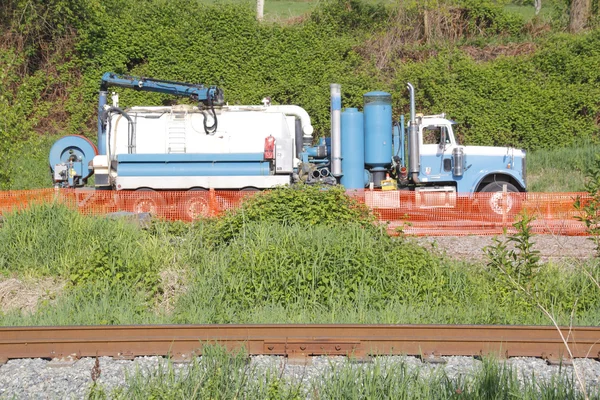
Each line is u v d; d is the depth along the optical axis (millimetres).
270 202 17203
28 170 31250
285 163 24312
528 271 13555
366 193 23500
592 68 38812
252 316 12250
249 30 38719
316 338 10172
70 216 16703
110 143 24453
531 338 10383
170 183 23969
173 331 10570
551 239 19875
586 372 9469
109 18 38969
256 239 15000
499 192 24031
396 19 41594
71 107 37688
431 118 25641
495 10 42906
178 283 13875
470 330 10594
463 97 37625
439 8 42031
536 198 23250
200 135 24469
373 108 25156
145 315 12453
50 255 15391
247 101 37844
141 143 24562
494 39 42469
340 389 8516
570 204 22938
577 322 12031
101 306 12680
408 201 23938
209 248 15523
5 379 9281
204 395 8219
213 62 38281
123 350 10203
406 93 37812
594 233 14562
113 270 13867
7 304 13547
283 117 24516
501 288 13414
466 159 25391
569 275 14148
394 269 13656
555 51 39094
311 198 17359
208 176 23938
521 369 9625
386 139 25234
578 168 33562
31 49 37844
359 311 12422
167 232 17141
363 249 14008
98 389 8336
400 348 10219
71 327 10562
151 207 23609
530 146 37656
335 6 41000
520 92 37938
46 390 8883
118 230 16422
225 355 9281
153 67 38406
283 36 38906
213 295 13172
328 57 38969
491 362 9148
